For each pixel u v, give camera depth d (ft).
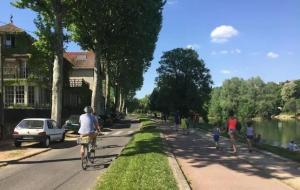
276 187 40.63
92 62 297.12
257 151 71.87
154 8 146.41
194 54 278.05
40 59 168.45
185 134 115.34
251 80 478.59
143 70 254.27
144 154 61.62
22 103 181.37
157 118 335.88
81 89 229.04
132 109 557.33
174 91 274.57
